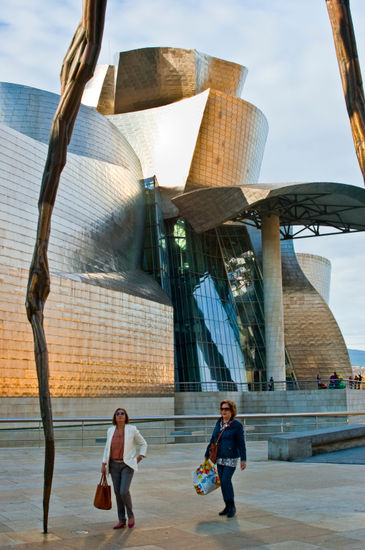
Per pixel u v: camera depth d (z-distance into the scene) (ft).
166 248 136.87
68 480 34.50
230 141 138.51
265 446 58.18
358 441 50.55
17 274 76.84
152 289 112.88
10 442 56.75
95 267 98.84
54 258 88.48
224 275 142.72
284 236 141.79
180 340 129.18
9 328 74.28
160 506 26.50
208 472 24.70
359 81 15.98
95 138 116.88
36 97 113.39
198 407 107.24
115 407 90.33
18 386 74.18
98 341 88.99
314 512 24.85
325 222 135.74
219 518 23.79
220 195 109.70
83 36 17.25
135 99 154.51
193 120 136.36
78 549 18.98
